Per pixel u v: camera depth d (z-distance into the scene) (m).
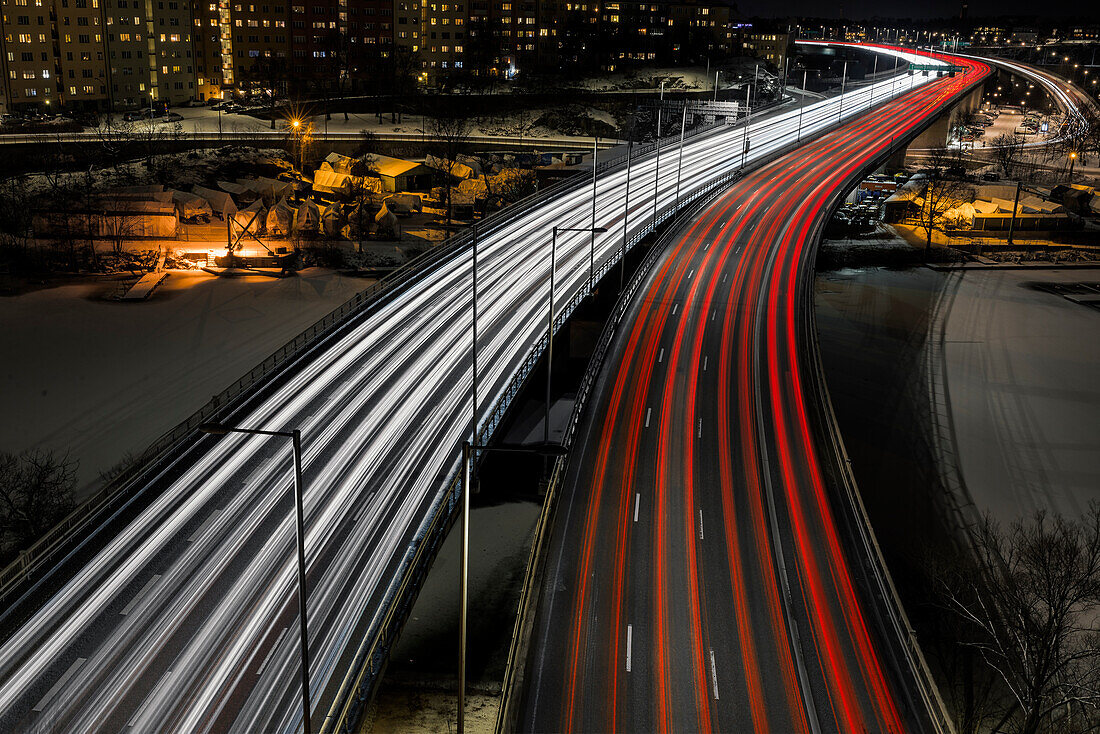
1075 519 59.78
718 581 40.62
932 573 49.00
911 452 68.94
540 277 81.25
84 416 67.12
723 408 59.38
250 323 87.62
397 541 37.91
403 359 60.84
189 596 34.06
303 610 26.44
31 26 181.38
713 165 146.12
